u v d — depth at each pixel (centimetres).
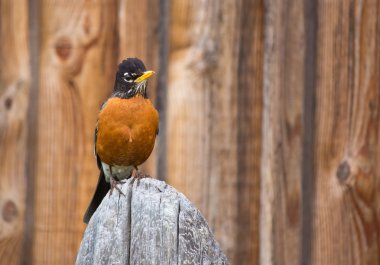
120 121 949
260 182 1030
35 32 1055
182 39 1037
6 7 1055
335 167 1026
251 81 1034
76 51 1051
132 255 667
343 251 1025
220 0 1033
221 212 1029
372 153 1024
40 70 1052
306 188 1028
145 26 1039
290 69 1026
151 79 1036
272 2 1024
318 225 1026
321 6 1029
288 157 1024
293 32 1026
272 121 1022
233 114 1034
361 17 1027
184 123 1034
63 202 1048
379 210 1025
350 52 1027
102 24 1049
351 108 1026
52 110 1052
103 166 994
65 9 1052
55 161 1050
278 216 1022
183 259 658
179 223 664
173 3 1036
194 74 1033
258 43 1035
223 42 1034
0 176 1051
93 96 1050
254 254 1028
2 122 1052
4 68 1055
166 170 1036
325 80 1028
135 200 683
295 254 1023
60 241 1046
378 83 1025
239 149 1032
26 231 1048
